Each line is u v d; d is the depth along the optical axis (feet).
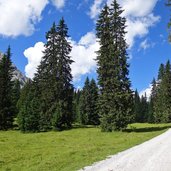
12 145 94.73
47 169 49.39
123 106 150.71
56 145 93.81
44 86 188.85
